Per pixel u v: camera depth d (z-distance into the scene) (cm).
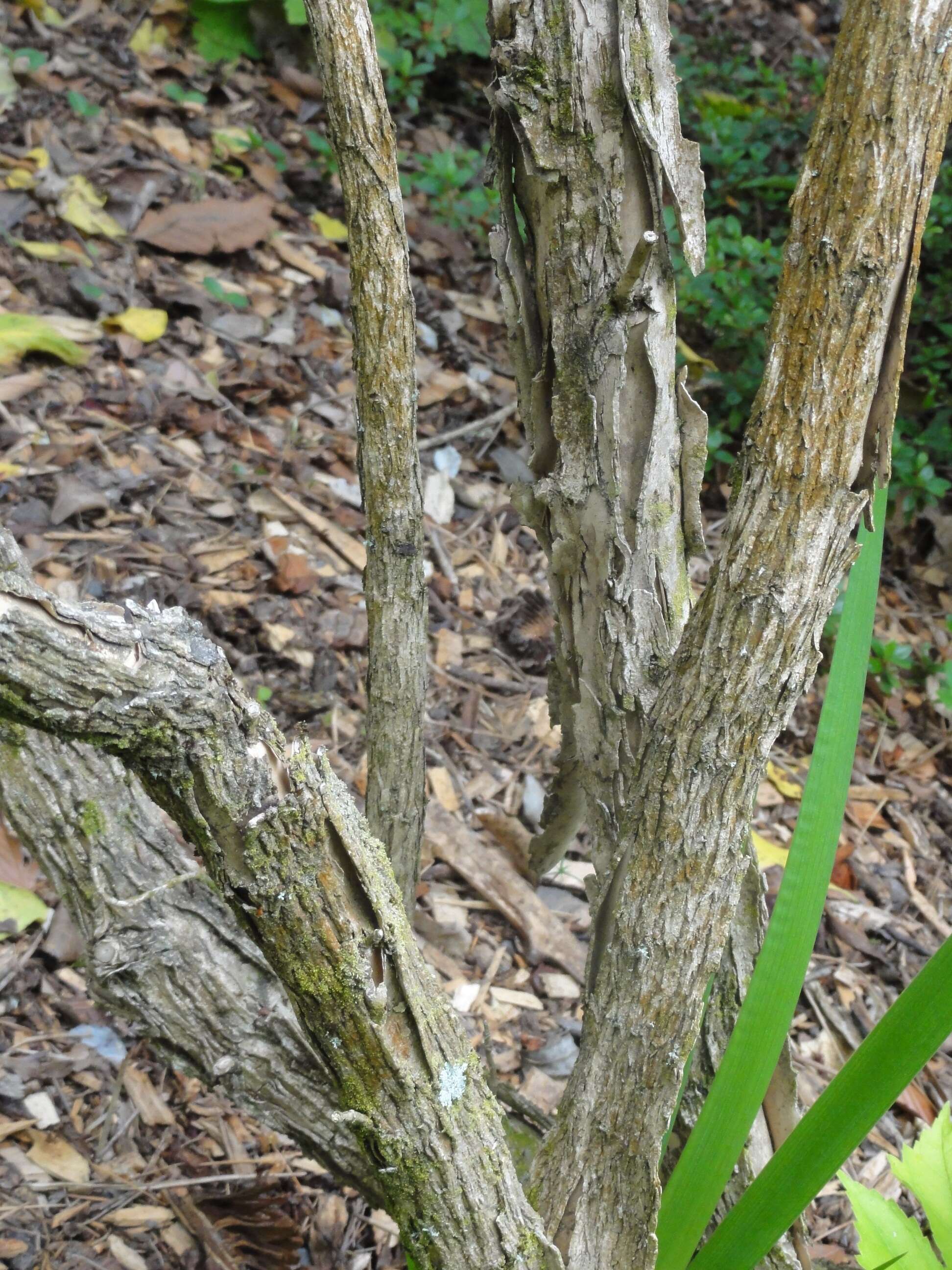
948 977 66
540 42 70
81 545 131
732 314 170
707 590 67
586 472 75
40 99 181
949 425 188
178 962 81
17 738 78
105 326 156
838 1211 108
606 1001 71
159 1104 101
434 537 153
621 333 72
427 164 192
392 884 64
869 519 66
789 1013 71
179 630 58
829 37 277
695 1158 72
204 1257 93
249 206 180
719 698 66
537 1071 108
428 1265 69
